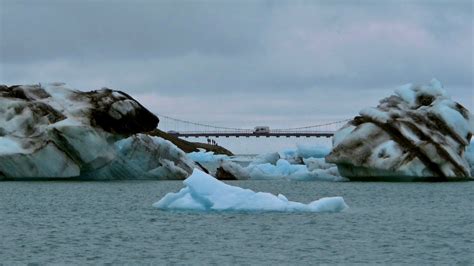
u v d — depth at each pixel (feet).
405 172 316.60
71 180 324.60
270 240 158.71
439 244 155.84
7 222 186.91
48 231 170.81
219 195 203.92
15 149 299.17
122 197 254.27
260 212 200.85
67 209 216.13
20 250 146.41
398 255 143.84
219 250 147.43
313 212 203.62
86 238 160.66
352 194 282.77
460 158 324.60
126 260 137.80
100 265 133.39
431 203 243.81
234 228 173.88
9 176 306.55
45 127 304.50
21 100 312.50
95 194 264.11
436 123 325.21
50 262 135.54
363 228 176.86
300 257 141.18
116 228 175.32
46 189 278.87
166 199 212.43
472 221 193.26
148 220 188.34
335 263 136.15
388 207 228.84
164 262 136.15
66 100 315.37
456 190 294.25
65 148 304.30
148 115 320.70
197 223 181.78
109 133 310.04
